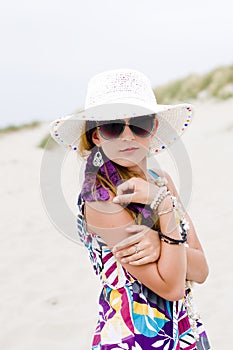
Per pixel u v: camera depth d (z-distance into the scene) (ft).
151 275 5.11
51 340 12.15
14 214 24.30
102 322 5.55
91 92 5.91
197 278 6.10
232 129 39.37
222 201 22.20
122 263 5.19
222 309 12.65
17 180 33.63
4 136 58.03
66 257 17.56
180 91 59.57
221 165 29.37
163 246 5.14
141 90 5.81
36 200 27.12
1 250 18.81
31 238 20.03
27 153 45.50
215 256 16.06
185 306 5.84
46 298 14.43
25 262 17.37
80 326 12.69
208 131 40.34
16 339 12.31
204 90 57.62
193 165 30.17
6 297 14.70
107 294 5.46
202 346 5.85
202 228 18.97
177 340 5.43
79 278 15.69
